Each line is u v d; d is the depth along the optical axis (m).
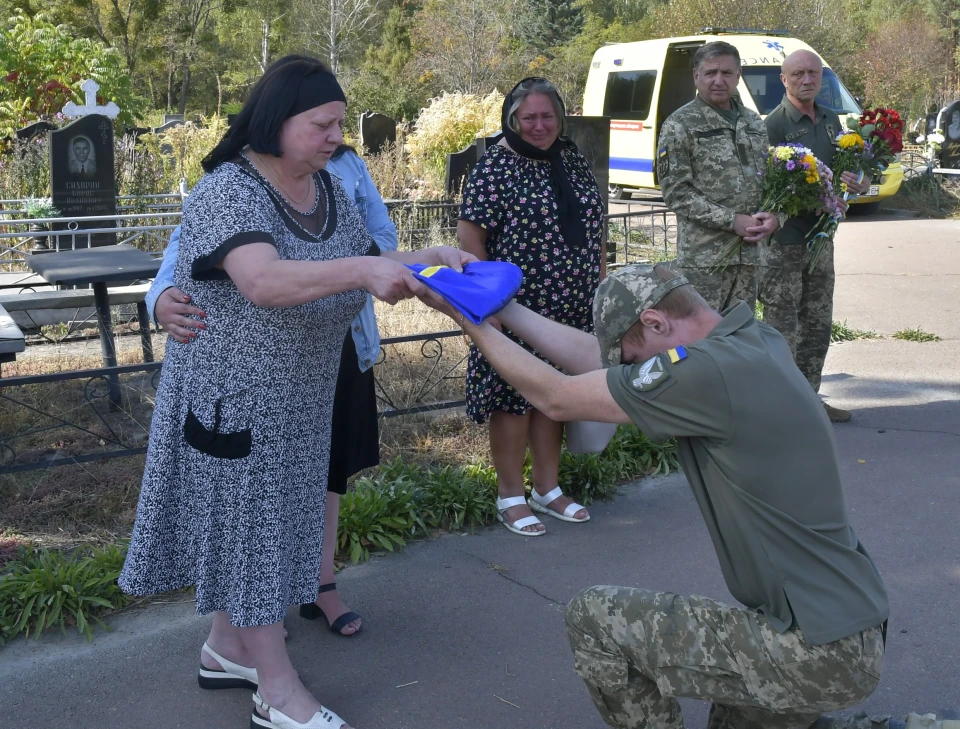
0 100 16.08
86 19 29.81
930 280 10.09
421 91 32.59
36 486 4.42
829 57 27.02
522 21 36.72
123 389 5.85
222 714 2.94
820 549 2.12
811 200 4.91
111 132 9.41
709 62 4.93
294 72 2.42
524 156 3.99
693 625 2.21
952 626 3.47
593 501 4.59
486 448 5.00
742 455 2.11
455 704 3.00
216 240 2.38
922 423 5.69
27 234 7.33
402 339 5.23
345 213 2.73
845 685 2.10
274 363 2.54
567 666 3.21
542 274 3.97
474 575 3.83
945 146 16.27
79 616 3.36
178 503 2.67
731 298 5.19
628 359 2.31
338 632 3.38
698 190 5.01
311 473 2.74
